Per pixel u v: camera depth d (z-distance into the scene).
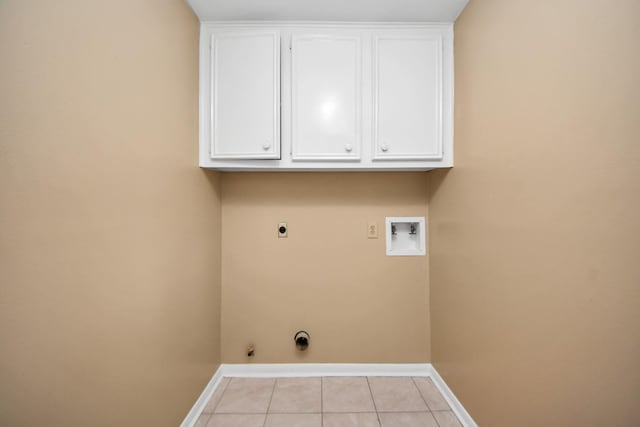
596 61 0.63
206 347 1.46
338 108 1.39
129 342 0.84
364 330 1.69
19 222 0.53
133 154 0.86
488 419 1.08
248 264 1.69
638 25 0.55
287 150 1.40
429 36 1.37
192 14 1.29
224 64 1.35
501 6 0.99
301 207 1.69
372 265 1.69
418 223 1.71
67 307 0.63
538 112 0.81
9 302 0.52
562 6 0.73
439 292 1.54
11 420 0.52
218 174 1.63
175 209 1.13
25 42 0.54
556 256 0.75
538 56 0.81
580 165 0.67
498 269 1.01
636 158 0.55
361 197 1.70
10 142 0.52
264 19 1.36
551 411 0.76
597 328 0.64
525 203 0.87
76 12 0.65
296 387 1.56
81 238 0.67
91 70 0.70
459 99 1.32
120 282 0.80
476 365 1.17
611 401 0.61
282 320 1.68
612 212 0.60
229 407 1.40
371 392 1.51
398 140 1.38
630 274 0.57
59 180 0.61
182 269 1.19
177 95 1.15
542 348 0.80
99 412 0.72
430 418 1.32
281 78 1.40
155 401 0.98
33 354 0.56
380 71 1.38
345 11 1.30
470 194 1.21
